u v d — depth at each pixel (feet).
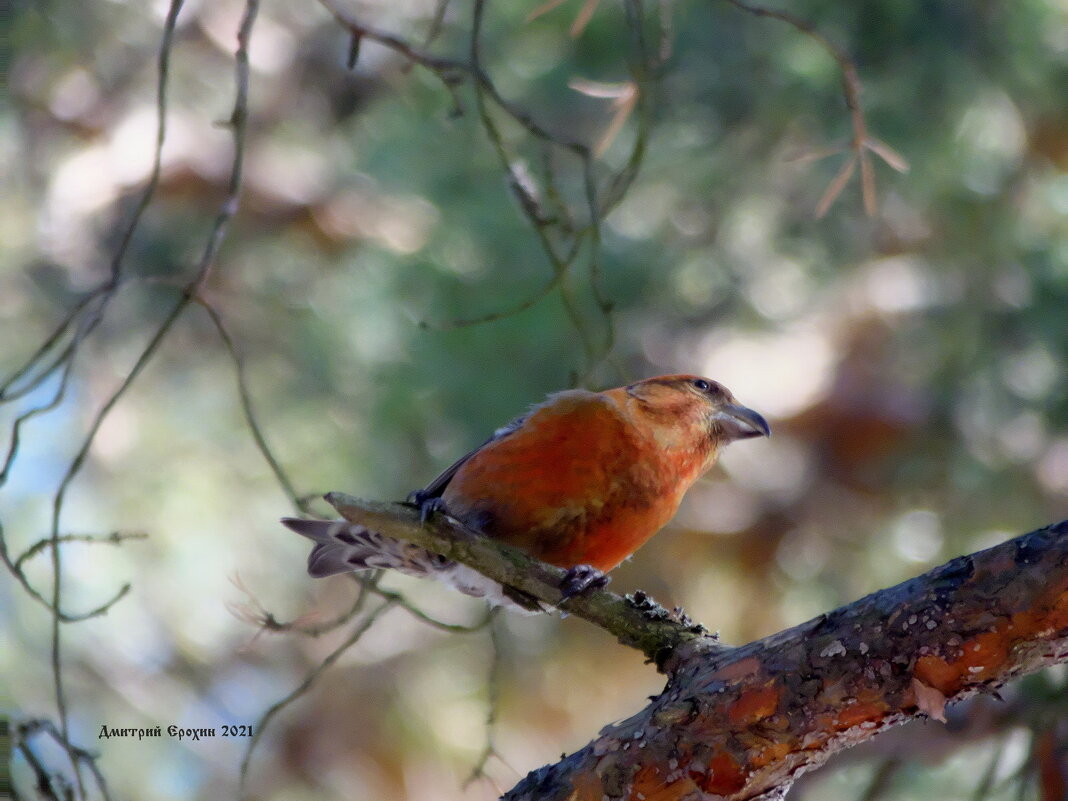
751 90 37.70
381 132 41.19
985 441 37.65
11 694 38.24
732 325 38.93
